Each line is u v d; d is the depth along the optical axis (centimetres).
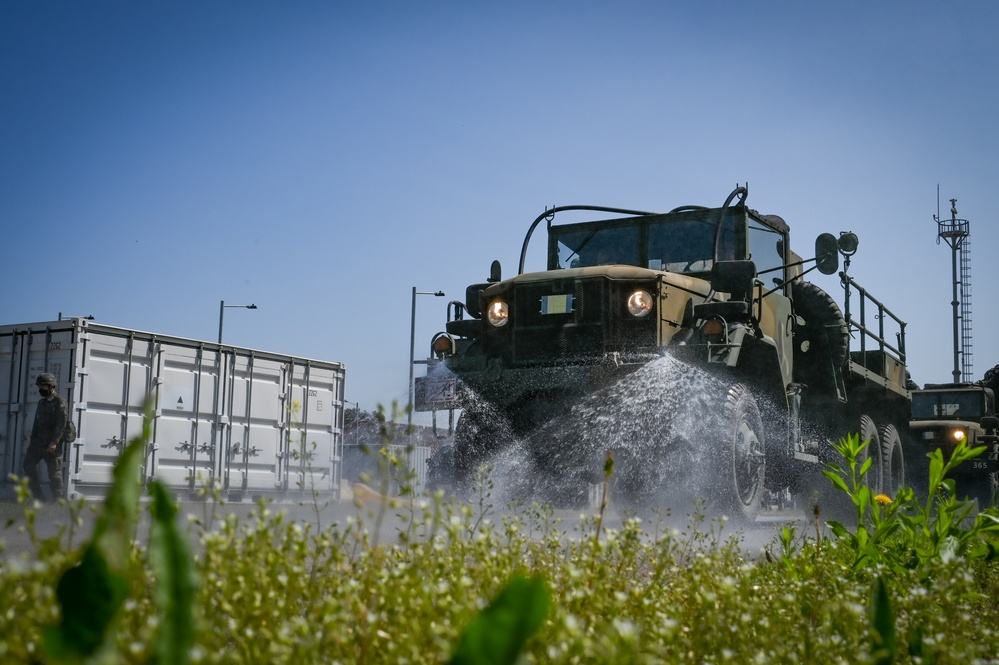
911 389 1667
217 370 1380
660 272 973
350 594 196
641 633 207
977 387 2119
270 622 189
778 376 1028
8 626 151
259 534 214
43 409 1163
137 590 190
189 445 1327
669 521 848
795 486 1183
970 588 336
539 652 180
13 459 1226
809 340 1257
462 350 1079
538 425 945
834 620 250
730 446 885
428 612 184
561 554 341
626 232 1159
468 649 90
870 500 446
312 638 171
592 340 945
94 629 100
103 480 1216
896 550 434
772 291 1027
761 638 222
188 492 1282
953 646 232
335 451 1565
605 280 950
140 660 138
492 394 965
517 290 988
